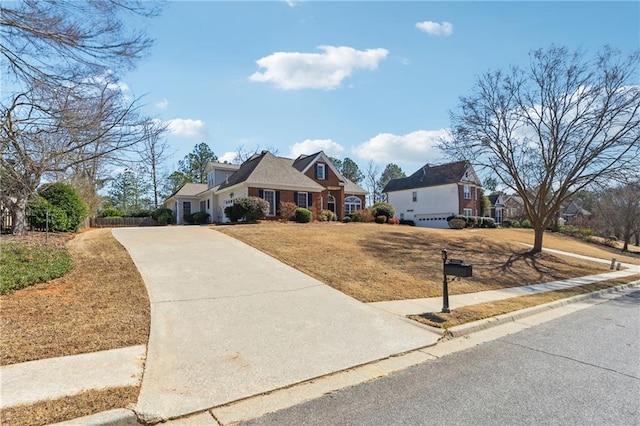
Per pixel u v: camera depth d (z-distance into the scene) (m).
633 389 3.89
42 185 14.16
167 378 3.87
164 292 7.03
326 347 4.98
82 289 6.84
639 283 13.66
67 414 3.04
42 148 9.09
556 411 3.38
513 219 48.25
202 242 12.67
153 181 42.44
